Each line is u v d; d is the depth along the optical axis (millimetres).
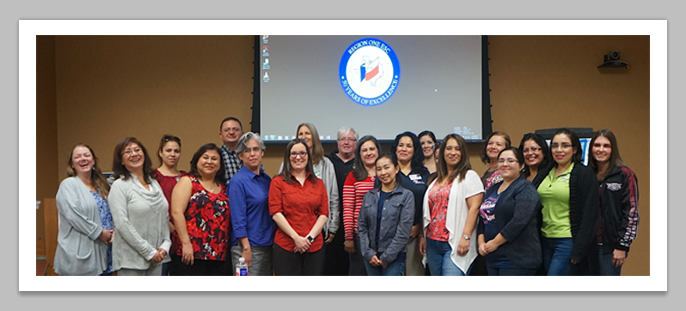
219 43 5234
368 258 3070
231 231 3232
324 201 3191
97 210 3000
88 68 5270
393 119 5070
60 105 5262
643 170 5258
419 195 3303
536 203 2848
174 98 5250
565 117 5238
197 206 3061
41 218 5039
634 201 2943
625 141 5258
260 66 5070
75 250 2924
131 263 2928
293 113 5062
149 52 5262
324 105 5062
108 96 5266
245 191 3156
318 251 3152
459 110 5074
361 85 5070
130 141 2986
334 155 3699
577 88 5258
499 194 2992
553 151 2979
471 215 3039
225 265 3275
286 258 3100
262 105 5062
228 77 5223
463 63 5082
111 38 5273
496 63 5223
